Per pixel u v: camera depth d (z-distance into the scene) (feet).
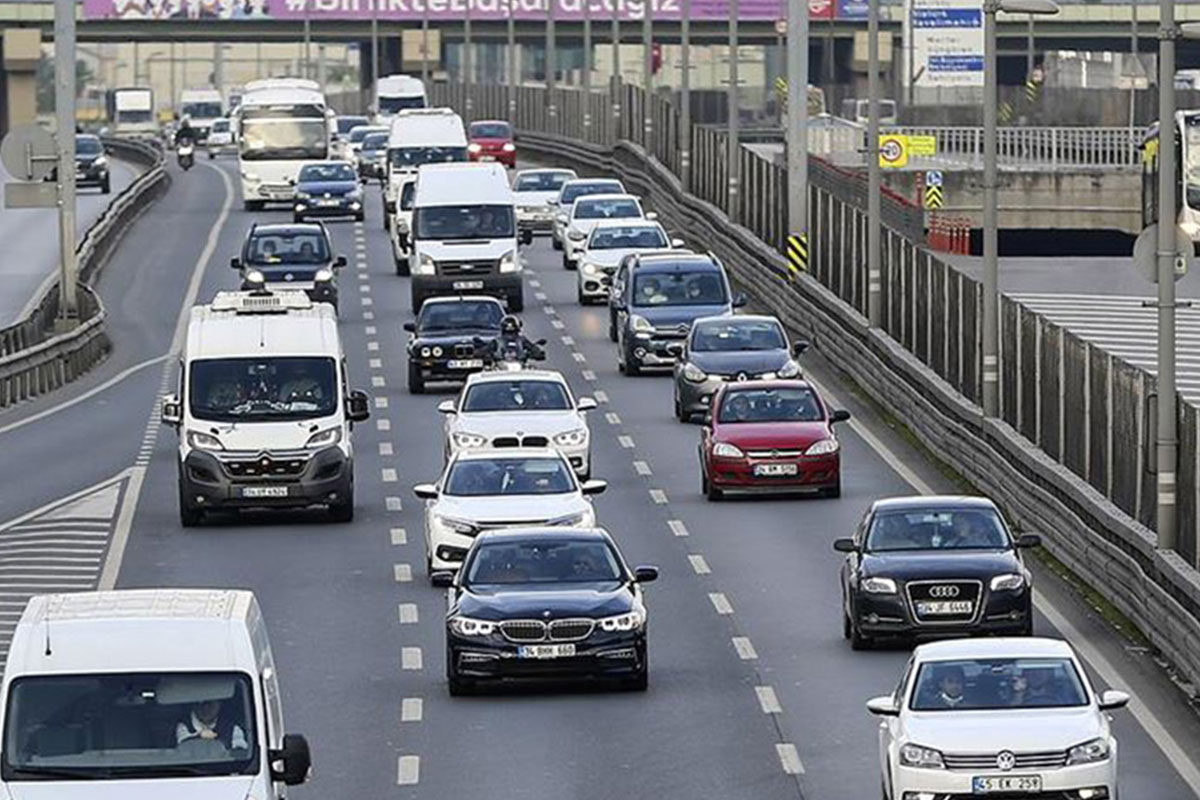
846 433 459.73
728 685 272.31
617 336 565.94
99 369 566.36
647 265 548.31
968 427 409.90
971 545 291.38
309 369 385.70
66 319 561.84
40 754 176.35
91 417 496.23
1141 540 296.92
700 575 336.70
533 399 417.08
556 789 228.84
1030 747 207.51
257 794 175.32
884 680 272.10
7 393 511.40
